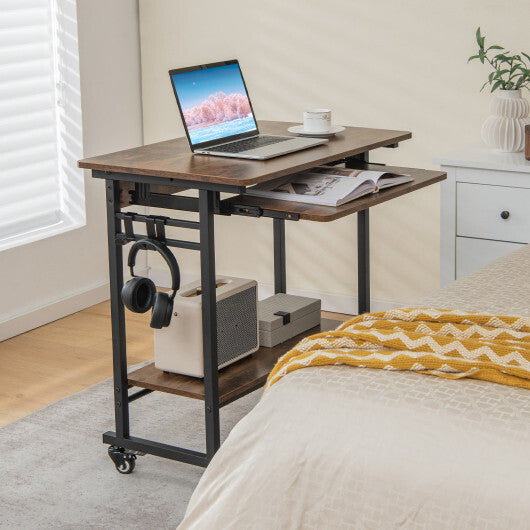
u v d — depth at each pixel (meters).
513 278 2.21
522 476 1.44
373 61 3.63
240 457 1.69
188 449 2.56
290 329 2.87
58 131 3.86
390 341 1.76
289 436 1.64
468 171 3.01
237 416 2.95
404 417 1.57
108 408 3.04
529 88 3.36
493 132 3.08
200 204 2.35
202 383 2.53
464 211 3.06
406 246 3.74
